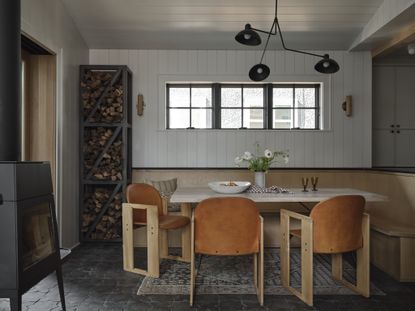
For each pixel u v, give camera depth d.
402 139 5.02
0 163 1.96
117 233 4.28
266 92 4.85
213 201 2.33
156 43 4.59
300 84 4.86
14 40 2.23
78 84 4.25
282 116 4.86
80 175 4.22
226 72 4.74
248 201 2.34
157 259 2.93
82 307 2.36
